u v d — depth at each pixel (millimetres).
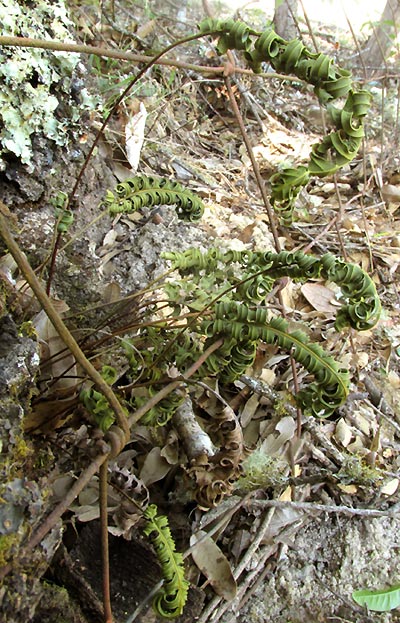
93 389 341
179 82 1063
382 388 688
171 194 469
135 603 404
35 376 390
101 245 650
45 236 548
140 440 517
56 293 549
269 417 584
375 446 608
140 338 442
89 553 425
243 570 490
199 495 432
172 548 337
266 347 617
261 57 350
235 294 413
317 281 759
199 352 400
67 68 550
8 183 527
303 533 530
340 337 711
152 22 1063
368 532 542
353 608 503
